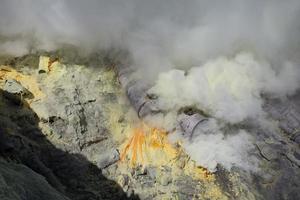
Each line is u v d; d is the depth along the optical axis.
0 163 23.36
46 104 29.17
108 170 28.83
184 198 28.28
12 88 28.91
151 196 28.23
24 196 21.47
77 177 27.77
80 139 29.05
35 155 26.91
